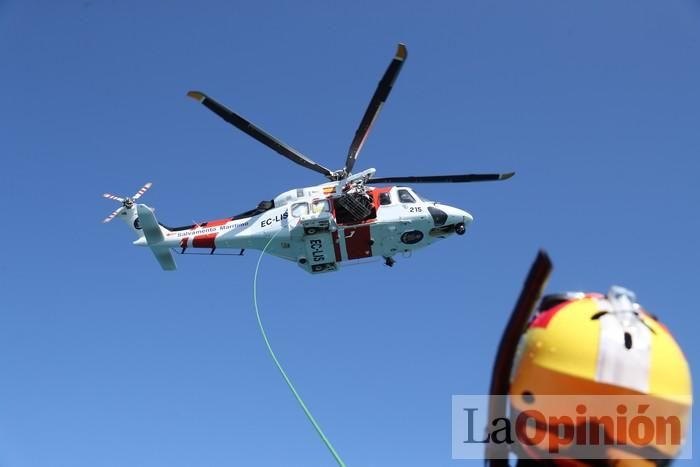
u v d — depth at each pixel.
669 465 2.83
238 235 21.05
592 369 2.79
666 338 2.92
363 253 20.61
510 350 2.99
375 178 20.16
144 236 22.06
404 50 16.55
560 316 2.99
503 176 19.31
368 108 18.77
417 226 20.31
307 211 20.25
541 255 2.80
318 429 5.17
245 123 18.62
